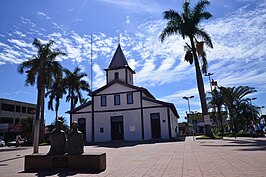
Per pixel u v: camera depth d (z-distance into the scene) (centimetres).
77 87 4391
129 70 3719
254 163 775
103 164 816
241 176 587
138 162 938
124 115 3103
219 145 1595
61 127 901
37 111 1575
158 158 1037
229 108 4128
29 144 3297
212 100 4328
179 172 678
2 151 2091
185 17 2606
